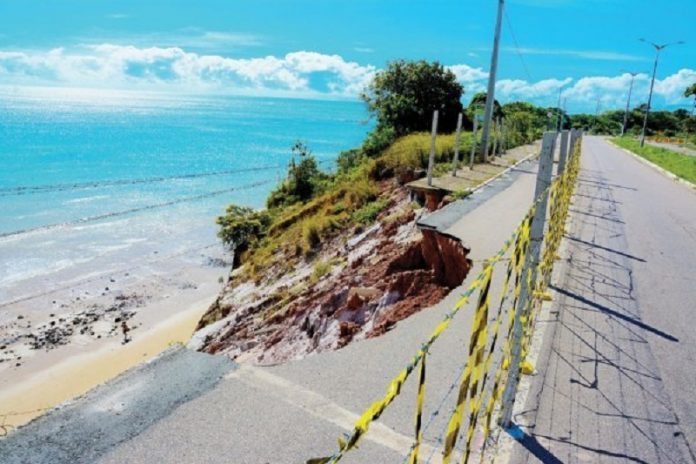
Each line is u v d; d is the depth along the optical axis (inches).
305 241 695.1
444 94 1227.9
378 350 220.5
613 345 229.1
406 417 171.3
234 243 1023.6
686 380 201.8
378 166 862.5
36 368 708.7
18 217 1644.9
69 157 3282.5
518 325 153.5
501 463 147.0
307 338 397.1
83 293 1008.2
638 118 3966.5
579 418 171.9
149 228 1551.4
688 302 287.6
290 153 4028.1
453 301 277.7
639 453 156.0
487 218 446.9
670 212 575.5
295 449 152.8
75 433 154.2
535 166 891.4
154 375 190.5
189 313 911.0
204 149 4232.3
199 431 158.6
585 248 387.9
